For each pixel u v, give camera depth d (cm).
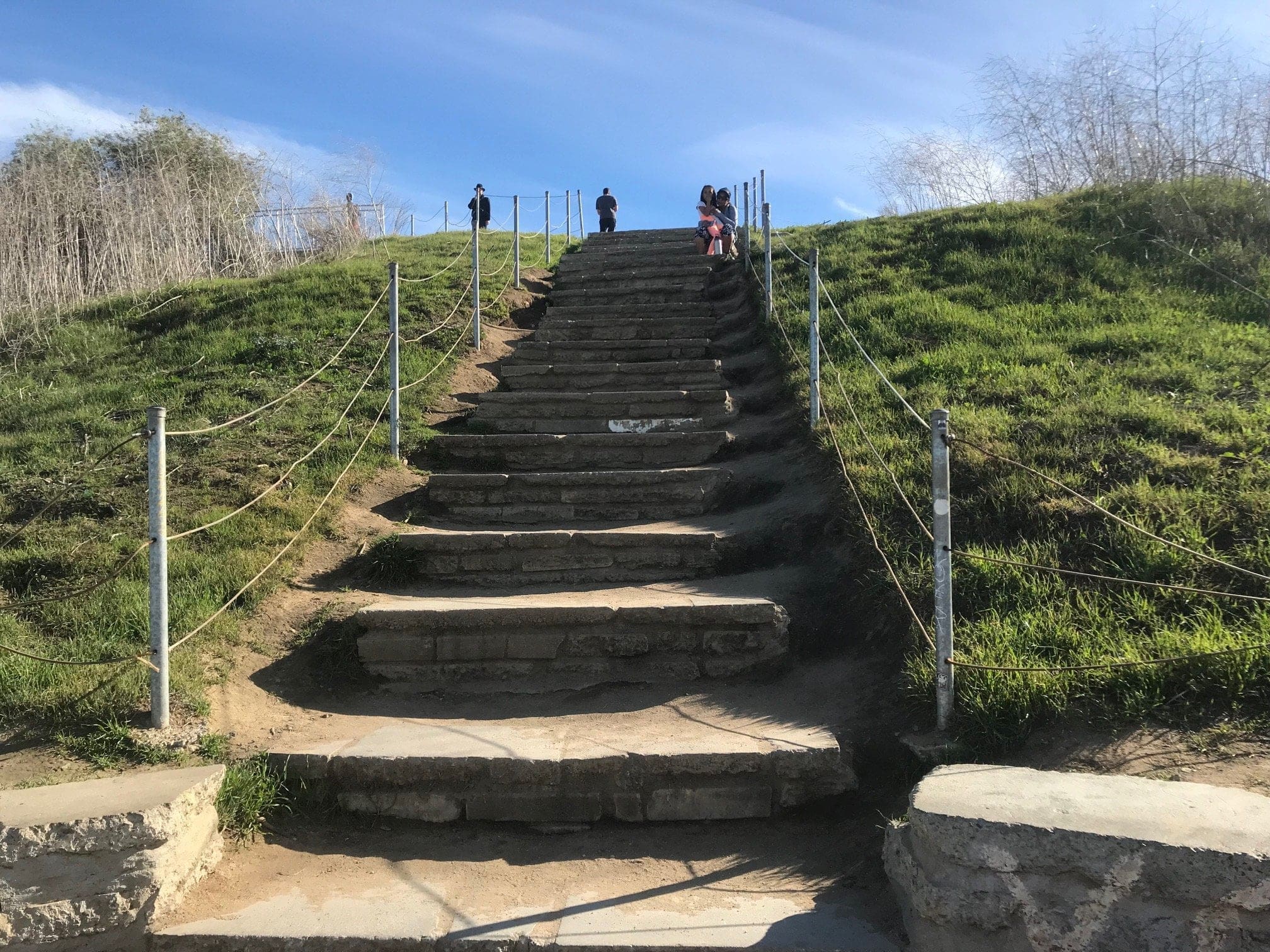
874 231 1192
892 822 314
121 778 344
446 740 397
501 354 984
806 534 569
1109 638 387
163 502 400
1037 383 648
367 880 333
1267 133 941
